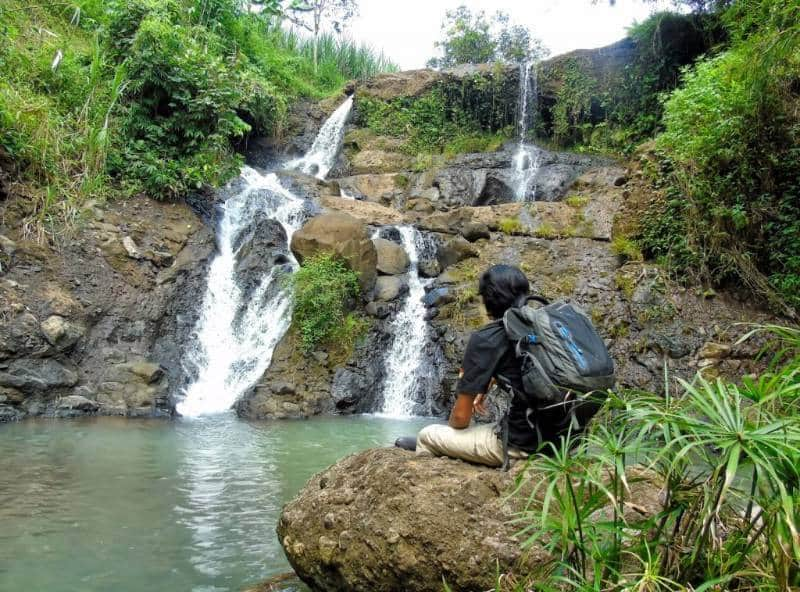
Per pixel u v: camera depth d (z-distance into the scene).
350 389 9.66
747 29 10.88
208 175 12.10
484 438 3.16
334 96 19.45
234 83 13.23
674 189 10.80
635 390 2.57
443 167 15.77
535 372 2.77
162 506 4.80
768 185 10.08
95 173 10.80
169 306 10.10
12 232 9.42
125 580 3.52
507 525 2.77
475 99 18.52
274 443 7.21
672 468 2.12
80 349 8.91
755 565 2.08
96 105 11.54
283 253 11.61
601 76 16.94
